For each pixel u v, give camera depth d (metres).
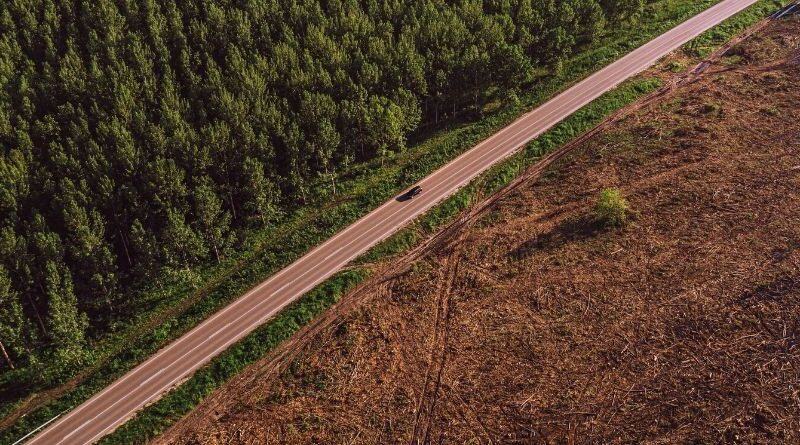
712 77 109.44
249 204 87.38
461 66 102.56
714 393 60.06
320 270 82.06
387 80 100.44
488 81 105.81
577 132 101.12
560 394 62.91
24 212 78.81
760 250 74.19
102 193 79.62
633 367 63.97
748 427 56.88
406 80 100.50
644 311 69.44
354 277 80.06
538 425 60.56
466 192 92.12
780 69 108.19
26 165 79.38
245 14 106.75
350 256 83.81
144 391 68.81
